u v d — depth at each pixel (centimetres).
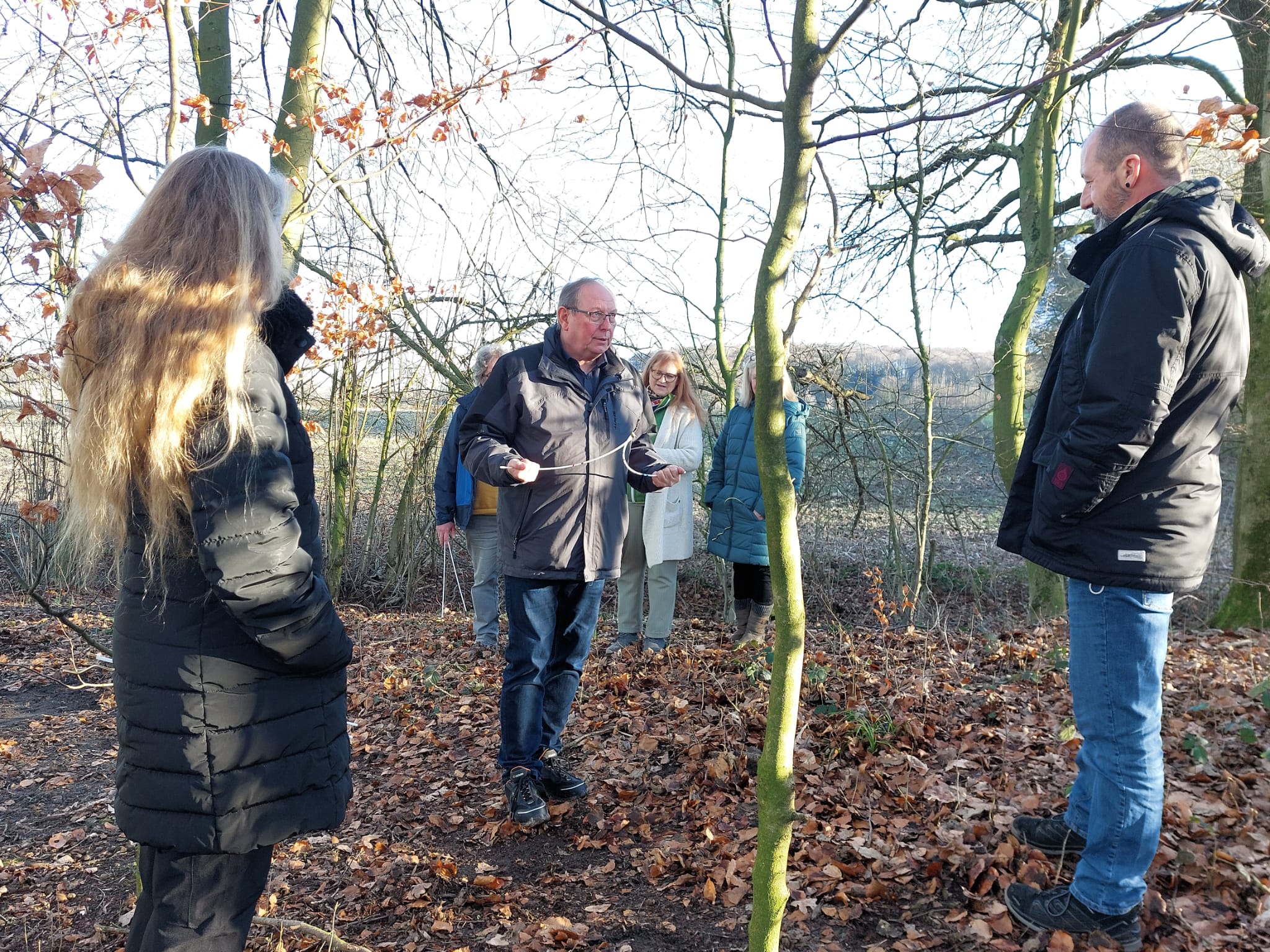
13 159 209
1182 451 187
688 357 756
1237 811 254
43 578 749
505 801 323
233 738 154
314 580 158
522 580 297
